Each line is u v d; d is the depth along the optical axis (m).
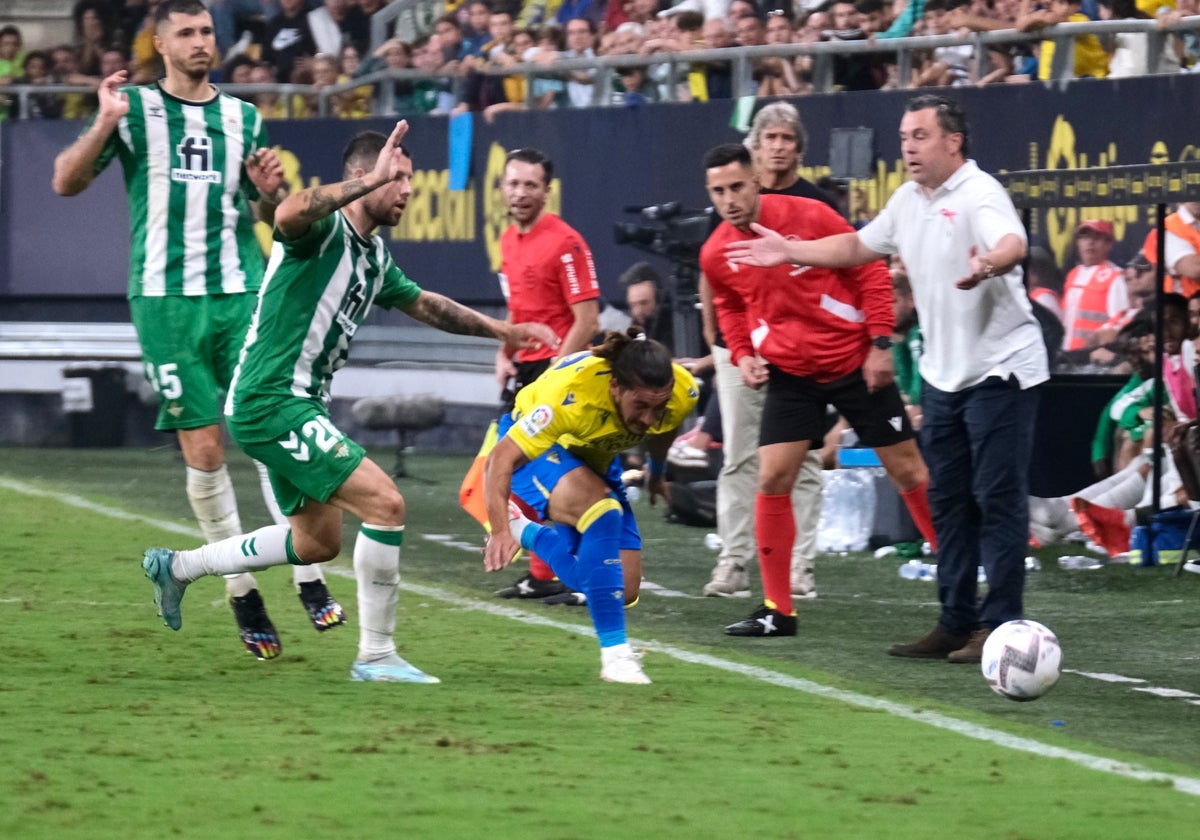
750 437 23.09
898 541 28.16
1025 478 17.88
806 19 39.69
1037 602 23.00
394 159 14.84
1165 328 27.28
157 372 18.48
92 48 51.31
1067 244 31.58
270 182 15.62
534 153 23.12
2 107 48.44
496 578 25.00
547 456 17.03
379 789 11.29
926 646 18.62
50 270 46.72
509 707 14.62
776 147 21.20
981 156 34.25
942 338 17.97
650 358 15.88
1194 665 18.25
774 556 19.98
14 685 15.27
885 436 19.95
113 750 12.40
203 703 14.51
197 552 16.83
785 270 19.41
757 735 13.63
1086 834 10.59
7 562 24.47
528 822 10.51
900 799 11.41
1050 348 31.39
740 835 10.34
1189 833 10.69
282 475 15.69
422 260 44.56
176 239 18.42
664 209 33.25
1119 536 27.31
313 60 49.22
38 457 43.81
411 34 49.31
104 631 18.70
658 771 12.12
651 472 26.14
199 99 18.62
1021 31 33.72
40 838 9.90
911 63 36.16
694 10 41.44
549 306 23.25
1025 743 13.68
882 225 18.39
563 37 43.62
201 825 10.27
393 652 16.09
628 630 20.17
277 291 15.41
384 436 47.34
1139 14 34.19
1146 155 31.62
